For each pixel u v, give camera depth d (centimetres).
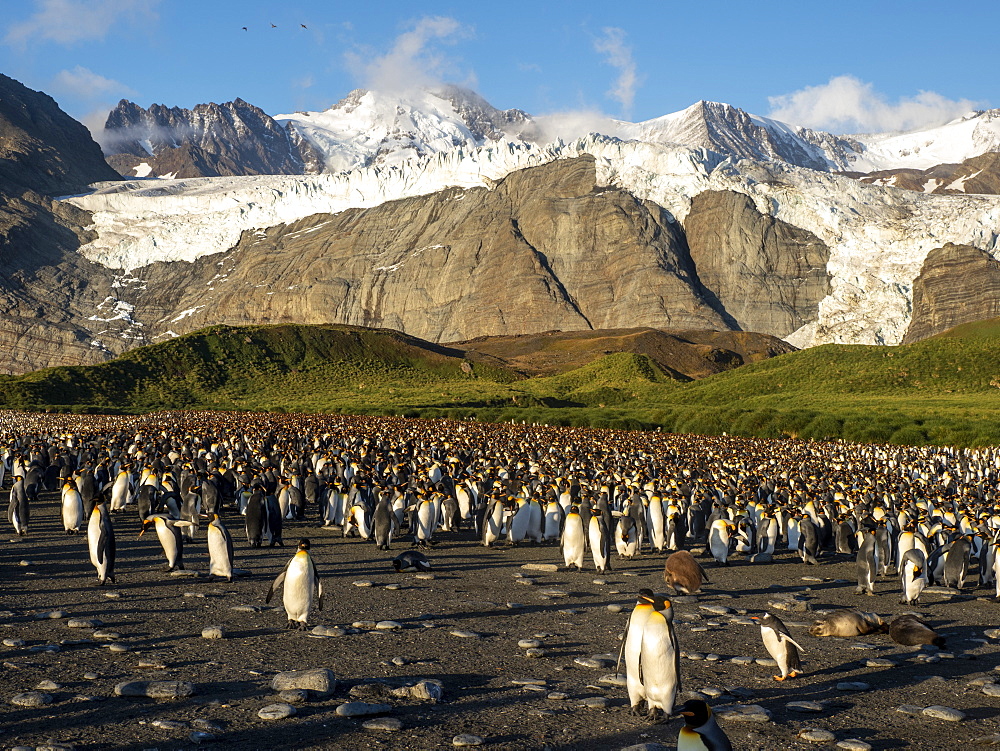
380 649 1153
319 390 12912
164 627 1255
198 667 1045
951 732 878
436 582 1705
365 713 882
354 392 12531
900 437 6194
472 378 14900
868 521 1966
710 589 1714
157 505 2055
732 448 5438
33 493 2997
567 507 2298
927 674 1101
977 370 9600
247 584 1599
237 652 1119
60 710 880
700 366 19925
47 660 1064
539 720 881
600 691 988
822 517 2338
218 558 1614
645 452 4706
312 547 2130
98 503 1592
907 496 2616
